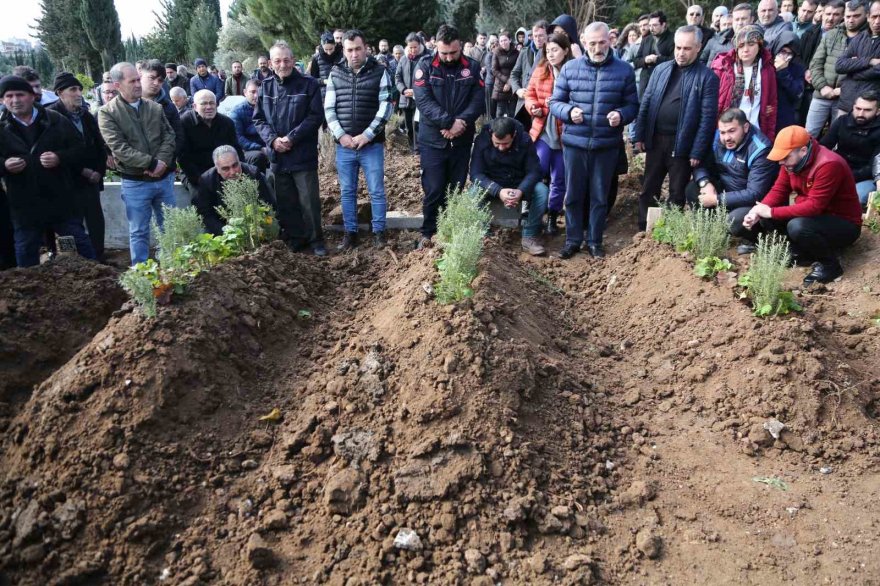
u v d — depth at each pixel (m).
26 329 4.43
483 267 5.12
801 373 4.04
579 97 6.39
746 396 4.09
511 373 3.83
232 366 4.07
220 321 4.21
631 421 4.05
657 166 6.84
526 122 8.27
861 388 4.05
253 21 25.03
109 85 9.57
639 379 4.53
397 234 7.45
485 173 7.00
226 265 4.81
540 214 7.06
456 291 4.36
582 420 3.92
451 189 6.97
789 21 8.68
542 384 4.02
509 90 10.73
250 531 3.18
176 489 3.32
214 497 3.35
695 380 4.36
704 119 6.35
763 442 3.81
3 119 6.11
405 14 22.27
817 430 3.82
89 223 7.16
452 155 6.82
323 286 5.74
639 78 10.02
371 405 3.76
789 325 4.30
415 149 11.43
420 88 6.55
